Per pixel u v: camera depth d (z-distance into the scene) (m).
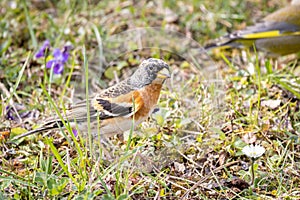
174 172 8.96
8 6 14.30
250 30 13.39
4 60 12.12
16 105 10.82
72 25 13.63
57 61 11.40
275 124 10.12
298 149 9.44
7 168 8.95
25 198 8.18
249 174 8.74
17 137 9.01
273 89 11.20
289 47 13.39
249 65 11.76
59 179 8.45
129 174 8.47
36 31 13.46
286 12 13.60
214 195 8.41
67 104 10.70
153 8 14.69
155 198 8.24
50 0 14.66
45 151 9.39
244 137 9.73
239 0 15.05
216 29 14.21
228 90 11.09
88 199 7.75
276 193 8.39
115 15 14.29
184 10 14.67
